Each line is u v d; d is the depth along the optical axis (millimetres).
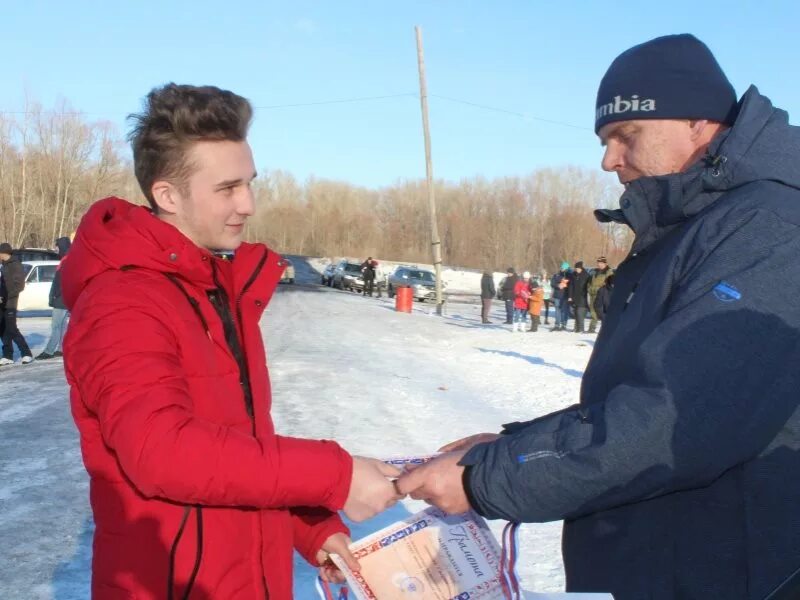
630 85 2066
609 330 2180
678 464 1699
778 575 1735
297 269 62594
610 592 1919
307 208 89250
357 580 1904
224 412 1784
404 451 6945
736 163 1878
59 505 5398
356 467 1817
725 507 1801
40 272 22266
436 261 30641
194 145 1789
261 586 1811
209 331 1814
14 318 12828
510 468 1812
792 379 1722
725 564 1790
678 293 1861
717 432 1681
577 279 22359
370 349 15906
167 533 1693
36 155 61156
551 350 17031
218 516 1735
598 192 83250
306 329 19625
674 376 1716
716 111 2033
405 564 1931
